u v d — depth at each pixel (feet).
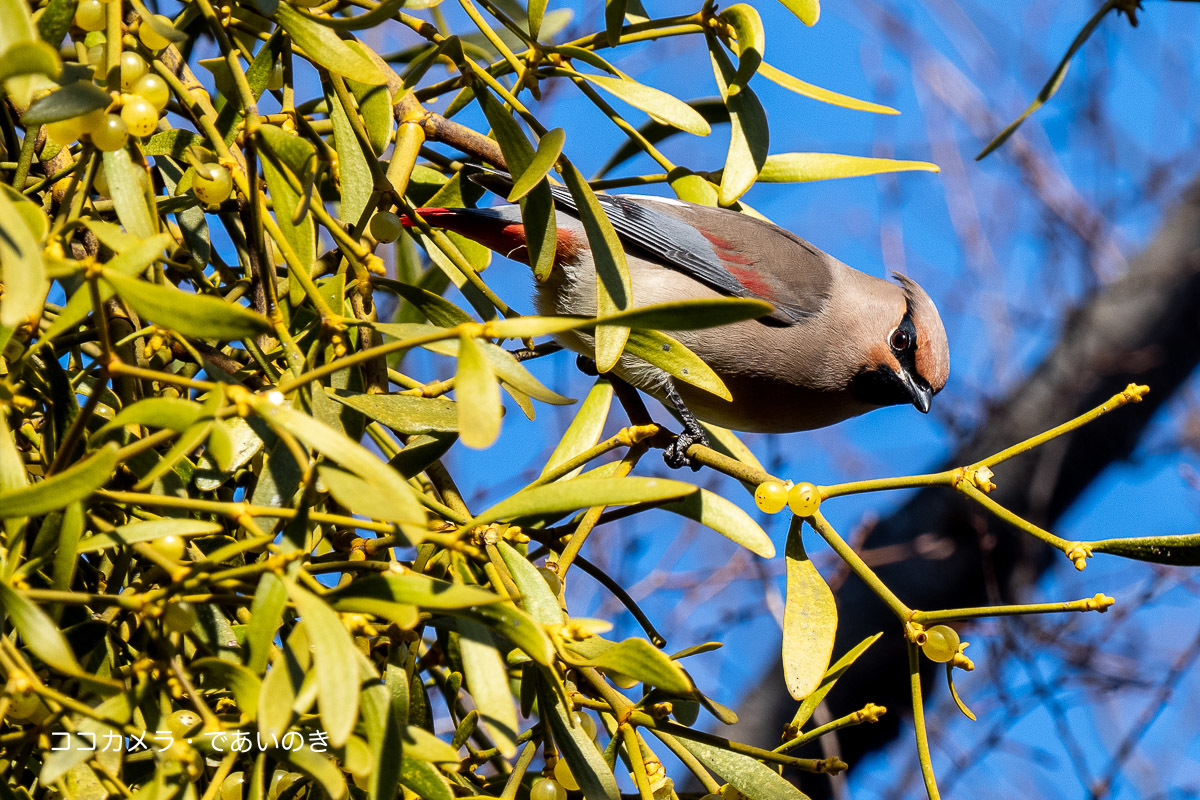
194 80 16.35
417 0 15.23
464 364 10.59
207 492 14.98
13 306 8.91
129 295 9.84
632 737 14.39
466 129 18.76
